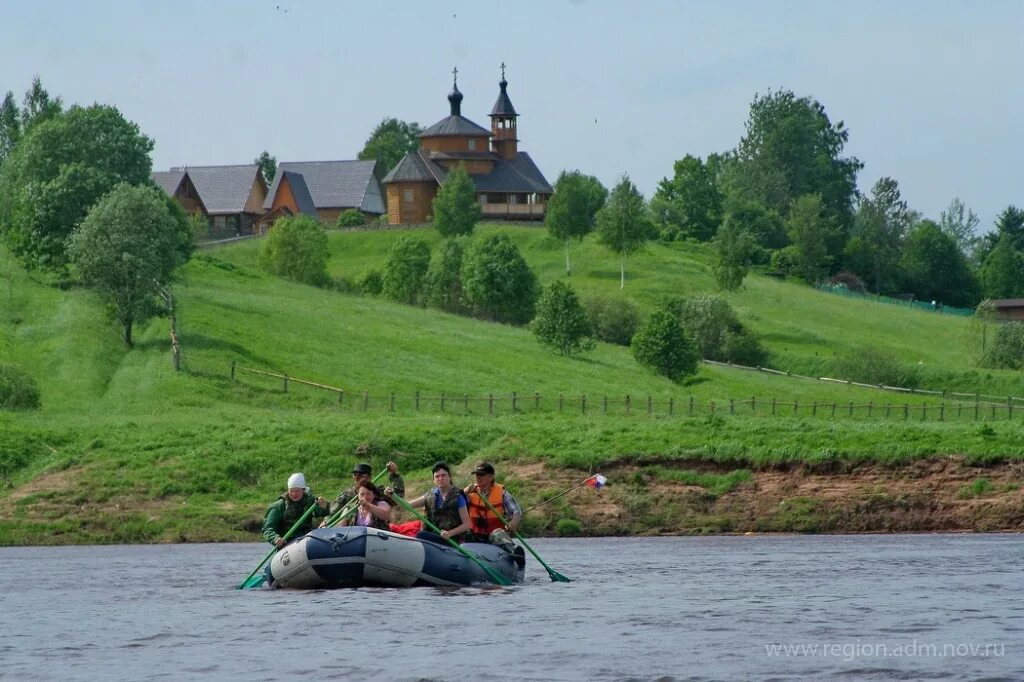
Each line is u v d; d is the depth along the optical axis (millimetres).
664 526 116750
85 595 68875
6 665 47938
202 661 48188
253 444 143750
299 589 68125
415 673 45469
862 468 122875
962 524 113750
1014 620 55438
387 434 146750
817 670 45188
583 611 59031
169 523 120125
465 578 68438
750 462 125625
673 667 45938
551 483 125875
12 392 175750
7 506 127250
